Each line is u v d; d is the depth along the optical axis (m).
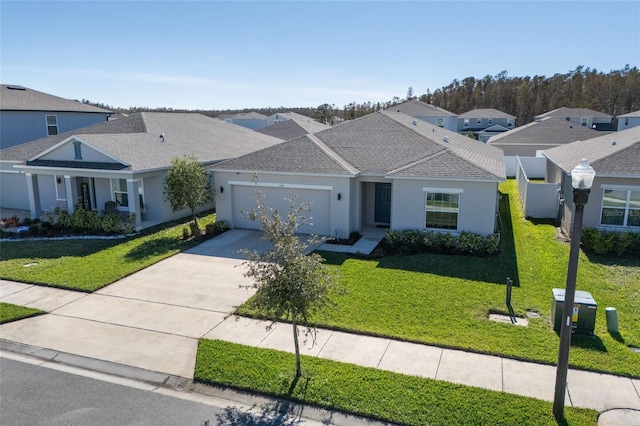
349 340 10.77
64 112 33.09
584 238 17.05
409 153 20.23
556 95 92.88
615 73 95.62
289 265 8.65
